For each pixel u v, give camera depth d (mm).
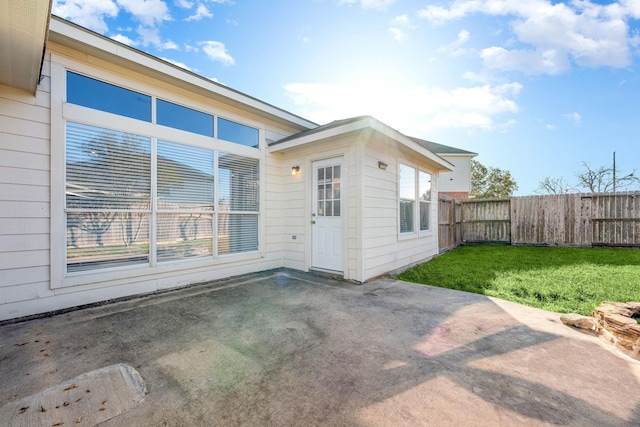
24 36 2211
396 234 5453
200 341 2500
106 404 1661
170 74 3869
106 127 3553
